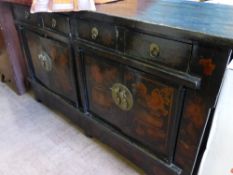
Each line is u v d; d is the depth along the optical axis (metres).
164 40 0.74
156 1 1.08
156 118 0.93
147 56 0.82
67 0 0.92
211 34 0.61
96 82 1.13
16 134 1.45
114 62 0.97
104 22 0.90
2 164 1.24
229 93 0.69
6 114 1.63
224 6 0.98
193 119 0.80
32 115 1.62
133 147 1.11
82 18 0.98
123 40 0.87
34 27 1.31
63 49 1.20
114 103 1.10
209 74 0.68
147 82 0.88
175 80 0.75
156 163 1.03
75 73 1.22
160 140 0.97
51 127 1.51
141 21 0.75
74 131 1.47
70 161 1.25
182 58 0.72
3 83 2.03
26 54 1.57
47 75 1.48
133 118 1.04
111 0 1.05
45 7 0.95
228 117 0.73
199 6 0.97
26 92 1.89
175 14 0.83
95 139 1.40
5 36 1.59
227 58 0.62
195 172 0.94
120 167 1.21
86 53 1.09
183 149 0.90
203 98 0.73
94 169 1.21
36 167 1.22
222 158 0.83
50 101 1.61
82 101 1.30
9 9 1.52
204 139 0.84
